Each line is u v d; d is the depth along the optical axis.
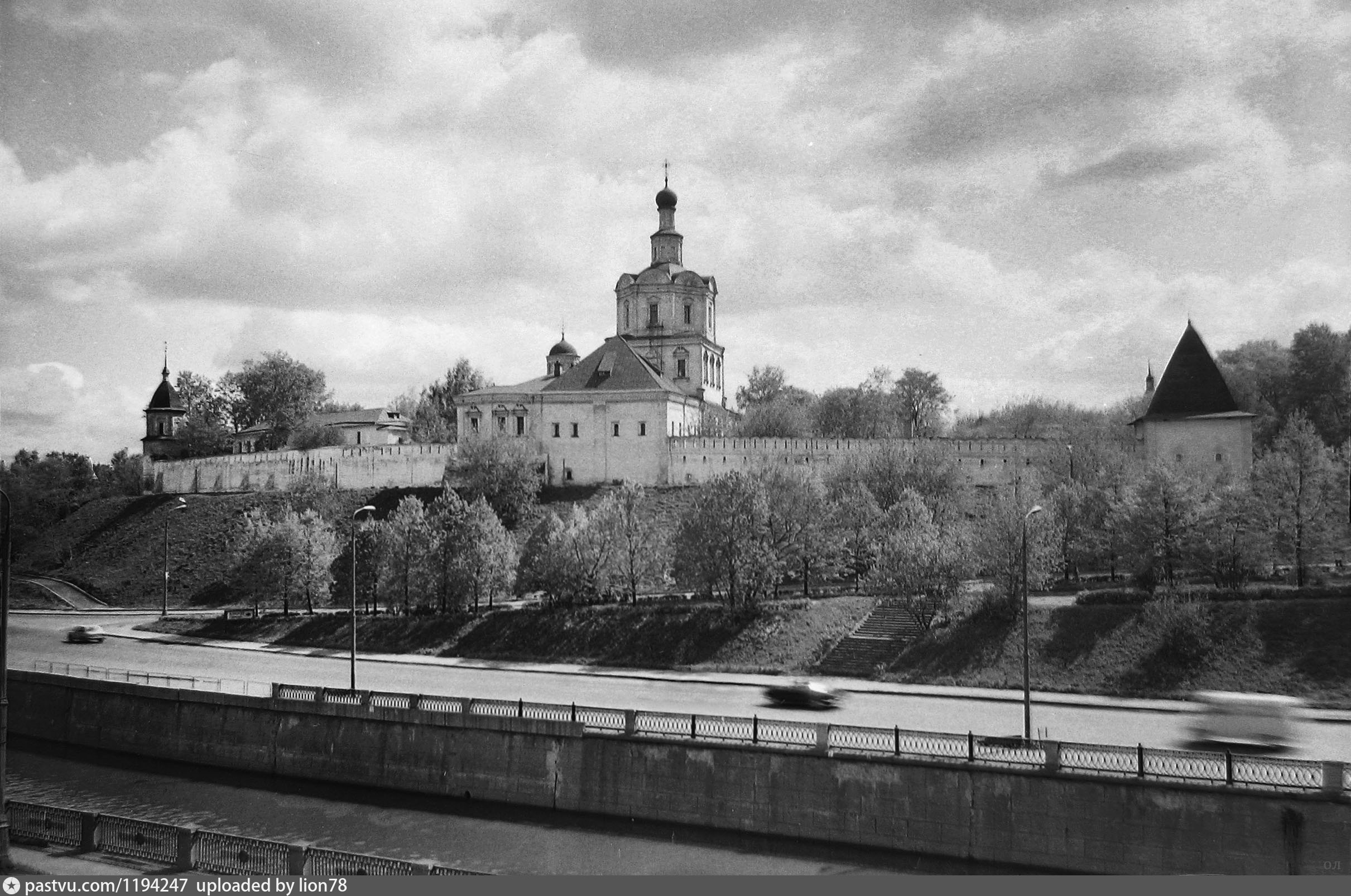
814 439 117.38
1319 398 103.19
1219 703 46.00
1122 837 39.03
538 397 122.06
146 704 63.06
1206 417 95.81
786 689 54.56
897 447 101.44
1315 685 53.75
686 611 73.56
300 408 187.62
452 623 79.81
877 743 44.69
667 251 152.25
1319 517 66.75
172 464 137.50
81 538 125.75
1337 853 36.00
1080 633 61.44
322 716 56.44
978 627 64.44
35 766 61.03
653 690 60.19
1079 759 40.91
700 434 130.88
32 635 88.00
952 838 41.66
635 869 41.94
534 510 111.75
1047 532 65.69
